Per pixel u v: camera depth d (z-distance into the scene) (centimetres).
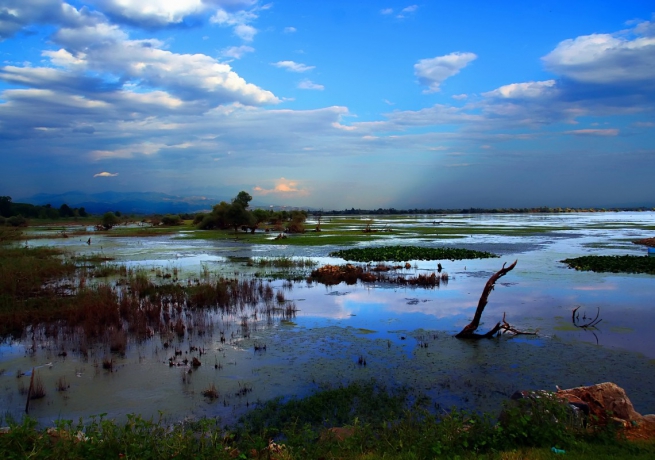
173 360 1281
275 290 2361
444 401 996
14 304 1855
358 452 693
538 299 2062
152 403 1008
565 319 1705
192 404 998
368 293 2270
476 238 5916
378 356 1312
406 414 867
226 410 967
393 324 1670
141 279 2423
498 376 1148
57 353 1346
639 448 672
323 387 1090
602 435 717
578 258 3378
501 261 3475
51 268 2823
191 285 2458
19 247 4394
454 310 1881
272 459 667
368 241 5525
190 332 1559
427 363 1250
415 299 2114
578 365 1218
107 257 3912
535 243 5109
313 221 13612
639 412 936
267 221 10444
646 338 1457
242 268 3191
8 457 613
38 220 13138
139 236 6788
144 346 1408
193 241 5825
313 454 680
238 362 1266
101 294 1978
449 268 3127
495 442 694
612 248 4478
